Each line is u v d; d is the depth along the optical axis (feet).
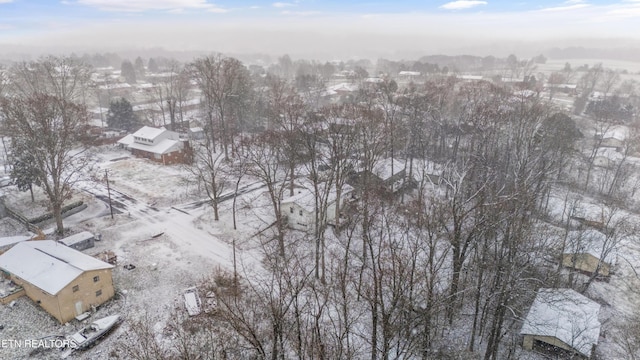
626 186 215.72
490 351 92.43
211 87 234.38
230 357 89.51
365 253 116.16
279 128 217.56
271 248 141.18
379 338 91.30
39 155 145.38
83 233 143.54
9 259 116.16
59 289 101.40
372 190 163.32
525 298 108.37
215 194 161.68
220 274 124.57
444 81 368.07
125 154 250.78
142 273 127.03
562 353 98.58
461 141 226.79
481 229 90.99
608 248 125.80
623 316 116.57
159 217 165.17
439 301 81.30
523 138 144.05
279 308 76.64
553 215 161.38
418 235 102.47
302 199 154.92
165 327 103.45
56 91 258.16
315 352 79.66
